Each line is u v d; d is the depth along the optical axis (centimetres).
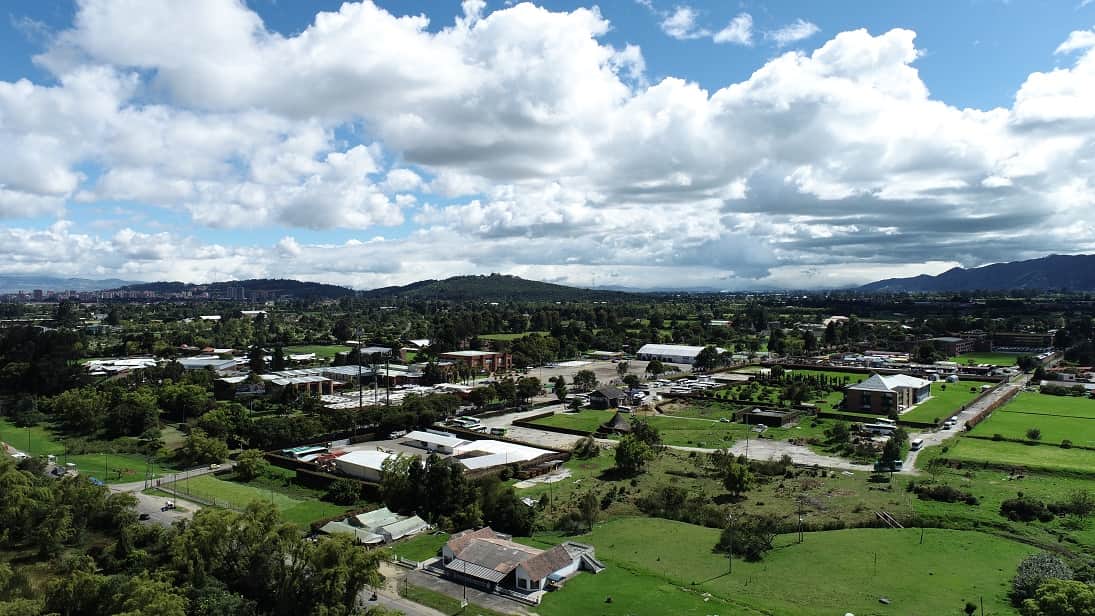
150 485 11994
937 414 17600
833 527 9925
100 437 15600
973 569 8275
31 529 9250
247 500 11219
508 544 8581
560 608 7444
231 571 7700
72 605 6856
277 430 14812
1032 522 9850
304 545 7569
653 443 14450
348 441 15475
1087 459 13112
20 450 14275
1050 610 6209
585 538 9612
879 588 7762
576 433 16588
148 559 8200
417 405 17062
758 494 11306
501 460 12962
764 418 17212
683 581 8075
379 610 6588
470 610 7419
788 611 7256
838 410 18338
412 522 9975
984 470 12619
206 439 13850
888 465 12638
